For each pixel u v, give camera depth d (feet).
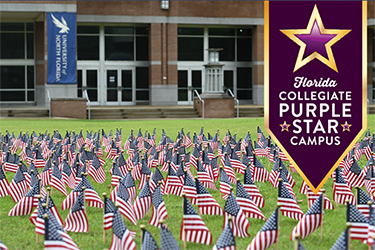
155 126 70.28
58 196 27.63
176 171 29.78
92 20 108.17
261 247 16.61
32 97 111.04
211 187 27.86
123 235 16.49
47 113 93.86
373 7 111.14
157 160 35.58
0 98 109.60
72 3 95.61
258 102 116.88
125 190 21.47
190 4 112.06
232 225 19.27
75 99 92.58
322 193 18.65
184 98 117.08
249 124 72.02
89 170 30.96
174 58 111.96
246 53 119.24
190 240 17.92
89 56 112.88
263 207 24.11
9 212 23.35
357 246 18.13
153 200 21.01
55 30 95.14
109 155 40.37
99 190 29.17
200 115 96.78
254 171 30.42
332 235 19.52
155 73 111.45
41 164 34.94
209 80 96.68
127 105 114.42
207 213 21.62
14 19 108.58
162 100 111.96
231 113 96.22
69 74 96.17
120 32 113.80
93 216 22.94
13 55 109.70
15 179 26.45
